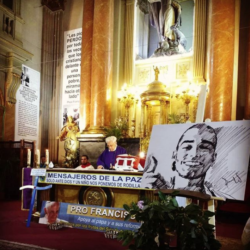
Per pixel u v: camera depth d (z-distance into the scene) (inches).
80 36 475.5
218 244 79.4
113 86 430.0
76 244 149.5
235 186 81.0
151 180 94.8
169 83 408.8
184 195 84.6
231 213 242.2
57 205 187.5
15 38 425.4
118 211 167.3
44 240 156.8
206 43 393.4
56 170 188.1
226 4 349.7
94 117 402.3
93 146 392.5
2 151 371.2
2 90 407.5
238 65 358.6
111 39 416.5
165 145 98.0
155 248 82.0
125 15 448.8
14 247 143.3
